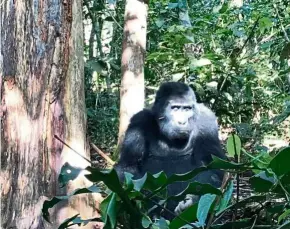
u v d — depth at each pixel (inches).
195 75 336.5
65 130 141.9
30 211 133.3
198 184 93.0
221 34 376.5
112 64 389.7
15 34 130.6
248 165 92.9
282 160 89.0
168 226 99.5
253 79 371.9
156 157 231.9
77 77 147.1
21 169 132.3
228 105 350.3
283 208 107.3
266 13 376.8
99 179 90.5
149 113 235.9
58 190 139.0
